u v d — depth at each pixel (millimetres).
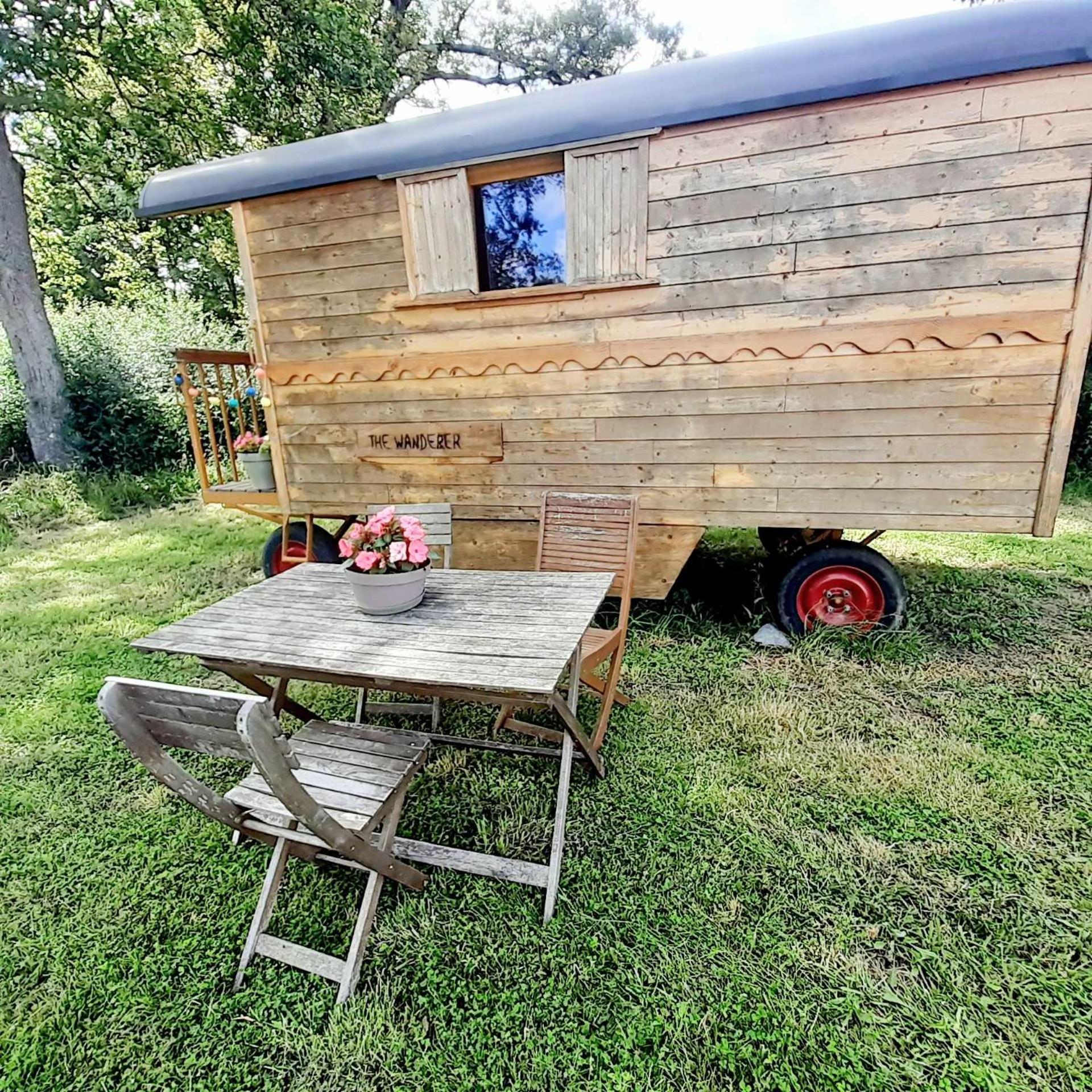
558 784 2262
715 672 3221
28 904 1965
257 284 3844
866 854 1995
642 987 1624
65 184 10688
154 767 1521
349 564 2230
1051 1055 1428
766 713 2799
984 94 2574
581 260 3225
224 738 1419
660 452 3396
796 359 3062
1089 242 2592
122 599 4605
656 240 3104
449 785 2434
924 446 2982
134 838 2227
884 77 2602
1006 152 2602
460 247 3361
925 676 3064
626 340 3291
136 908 1938
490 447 3691
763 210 2932
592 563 2840
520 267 3424
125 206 11672
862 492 3127
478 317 3492
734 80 2793
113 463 8531
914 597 3959
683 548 3486
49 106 7473
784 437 3176
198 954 1780
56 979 1724
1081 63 2443
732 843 2068
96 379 8359
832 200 2840
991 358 2807
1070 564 4488
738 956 1692
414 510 2889
